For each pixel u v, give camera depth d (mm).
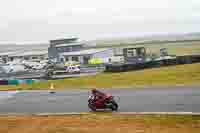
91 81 58750
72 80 62594
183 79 50688
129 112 28031
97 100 29766
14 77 71938
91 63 78062
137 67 66562
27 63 81312
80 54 81500
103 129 22328
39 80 66125
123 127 22656
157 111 27500
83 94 43156
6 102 39969
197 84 44594
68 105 34344
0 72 75938
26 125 25375
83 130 22234
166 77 54375
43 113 30531
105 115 27547
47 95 44656
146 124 23219
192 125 22156
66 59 83125
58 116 28469
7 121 27438
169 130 21172
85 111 30219
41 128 23875
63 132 21953
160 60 66688
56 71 69250
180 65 66250
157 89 42375
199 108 27578
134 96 37344
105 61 78062
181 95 35438
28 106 35531
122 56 77938
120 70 67125
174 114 25828
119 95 39094
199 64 65062
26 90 53562
